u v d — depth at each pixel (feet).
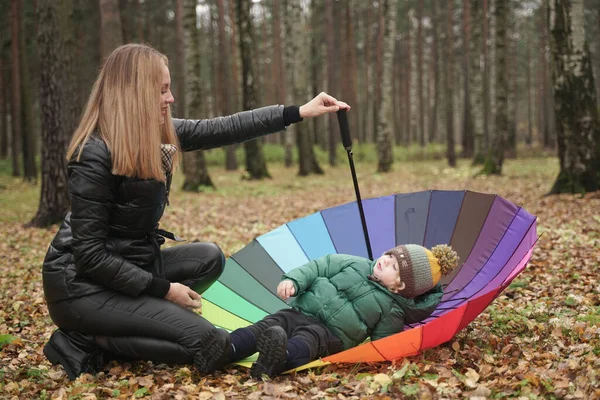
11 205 45.47
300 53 69.97
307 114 12.89
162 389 10.05
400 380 9.93
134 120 10.21
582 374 9.85
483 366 10.42
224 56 95.14
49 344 11.33
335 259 12.15
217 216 36.91
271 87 136.46
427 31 148.87
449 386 9.53
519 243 12.07
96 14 73.00
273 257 13.99
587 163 35.53
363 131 139.33
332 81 86.63
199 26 144.66
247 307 12.89
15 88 75.05
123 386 10.42
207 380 10.60
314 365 10.33
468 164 81.87
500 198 13.28
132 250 10.73
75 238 10.19
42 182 34.53
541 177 54.19
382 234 14.55
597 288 15.94
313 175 71.72
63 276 10.67
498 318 13.70
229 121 12.78
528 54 148.15
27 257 25.41
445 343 12.05
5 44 74.90
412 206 14.62
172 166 11.09
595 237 23.17
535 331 12.77
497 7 57.98
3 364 12.00
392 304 11.53
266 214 37.50
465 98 103.96
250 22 64.69
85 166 10.14
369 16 124.36
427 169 77.00
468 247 13.33
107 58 10.69
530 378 9.59
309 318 11.62
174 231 31.45
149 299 10.76
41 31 33.42
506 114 58.49
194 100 54.49
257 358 11.43
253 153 67.77
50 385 10.73
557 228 25.94
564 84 35.63
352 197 46.24
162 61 10.69
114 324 10.64
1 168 84.53
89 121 10.47
